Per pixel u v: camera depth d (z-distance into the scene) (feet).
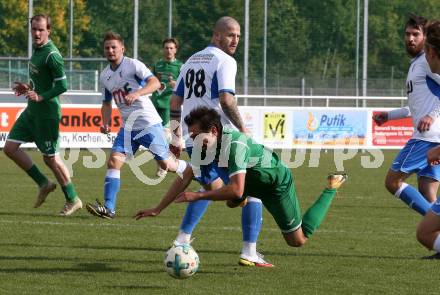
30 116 97.60
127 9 370.32
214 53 73.00
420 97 78.33
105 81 98.02
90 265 68.03
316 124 210.79
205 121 60.70
